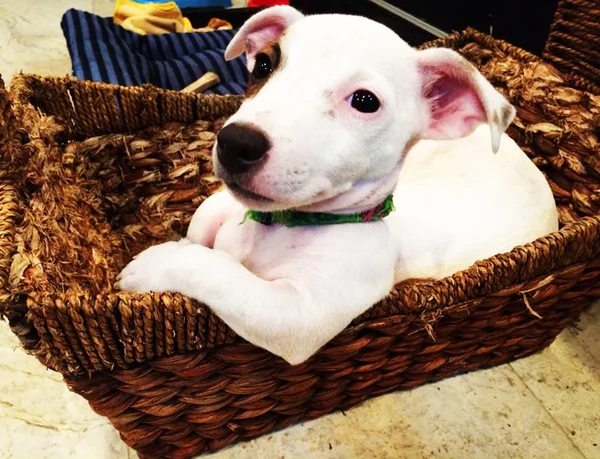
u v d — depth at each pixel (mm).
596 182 450
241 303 265
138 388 286
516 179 405
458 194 393
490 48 541
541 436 370
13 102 367
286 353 282
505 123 283
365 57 262
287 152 240
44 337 249
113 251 402
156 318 257
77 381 272
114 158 443
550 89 491
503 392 395
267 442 355
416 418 375
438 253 363
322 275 288
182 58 639
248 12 829
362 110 261
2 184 300
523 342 401
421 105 296
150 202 456
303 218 303
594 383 406
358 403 377
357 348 317
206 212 378
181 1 888
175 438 324
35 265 255
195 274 267
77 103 423
